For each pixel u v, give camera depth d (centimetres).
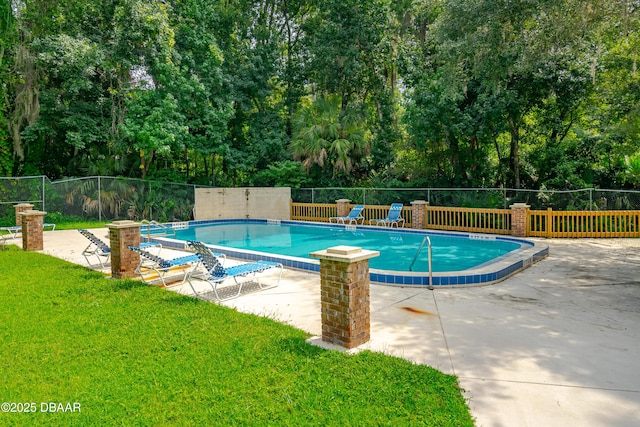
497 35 1125
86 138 1755
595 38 1094
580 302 569
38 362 381
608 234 1187
